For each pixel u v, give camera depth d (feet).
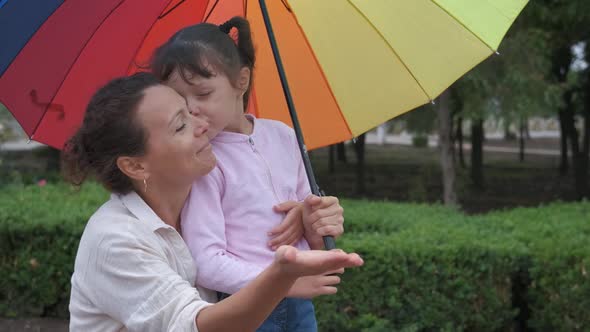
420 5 6.75
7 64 6.29
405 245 15.06
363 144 53.11
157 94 5.42
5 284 18.26
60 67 6.65
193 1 7.32
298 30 7.64
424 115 35.70
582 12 32.55
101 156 5.42
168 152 5.37
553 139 124.57
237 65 6.24
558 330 14.84
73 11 6.35
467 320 15.14
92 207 20.39
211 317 4.63
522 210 21.75
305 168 6.76
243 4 7.66
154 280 5.00
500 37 6.36
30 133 6.80
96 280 5.19
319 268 4.32
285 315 6.46
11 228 17.95
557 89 31.09
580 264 14.57
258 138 6.80
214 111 6.05
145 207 5.55
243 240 6.24
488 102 30.37
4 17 5.97
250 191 6.36
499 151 100.22
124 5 6.67
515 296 15.98
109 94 5.42
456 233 16.63
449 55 6.68
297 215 6.40
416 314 14.87
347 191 55.01
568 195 53.78
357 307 14.87
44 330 17.54
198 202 6.04
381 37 7.04
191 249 5.90
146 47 7.19
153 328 4.89
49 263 18.11
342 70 7.38
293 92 7.73
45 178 36.06
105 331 5.29
